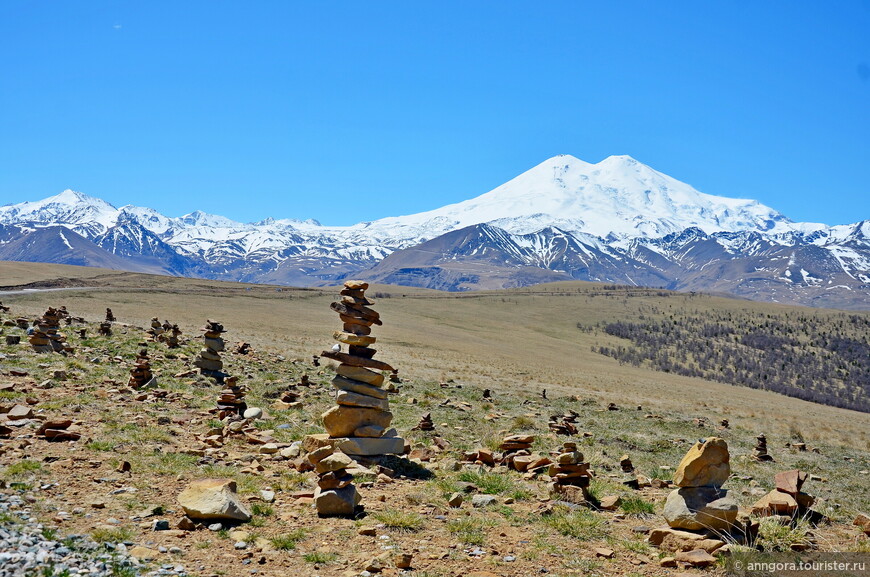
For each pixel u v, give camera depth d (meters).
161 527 8.99
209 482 10.25
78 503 9.59
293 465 13.40
